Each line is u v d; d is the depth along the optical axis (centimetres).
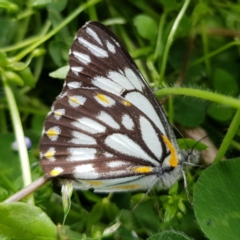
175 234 7
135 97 8
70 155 8
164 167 8
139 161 8
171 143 8
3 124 10
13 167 9
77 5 10
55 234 7
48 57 10
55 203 9
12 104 9
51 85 10
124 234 8
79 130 8
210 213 7
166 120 8
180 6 10
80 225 9
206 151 9
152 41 10
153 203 9
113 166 8
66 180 8
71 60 8
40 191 8
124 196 9
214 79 10
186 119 10
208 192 7
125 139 8
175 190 8
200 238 8
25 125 10
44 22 10
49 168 8
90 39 8
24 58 10
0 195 8
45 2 9
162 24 10
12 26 10
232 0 11
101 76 8
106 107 8
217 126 10
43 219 7
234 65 11
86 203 9
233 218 7
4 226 7
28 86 10
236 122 8
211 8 11
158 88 9
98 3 10
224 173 8
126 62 8
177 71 10
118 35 10
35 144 9
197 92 9
